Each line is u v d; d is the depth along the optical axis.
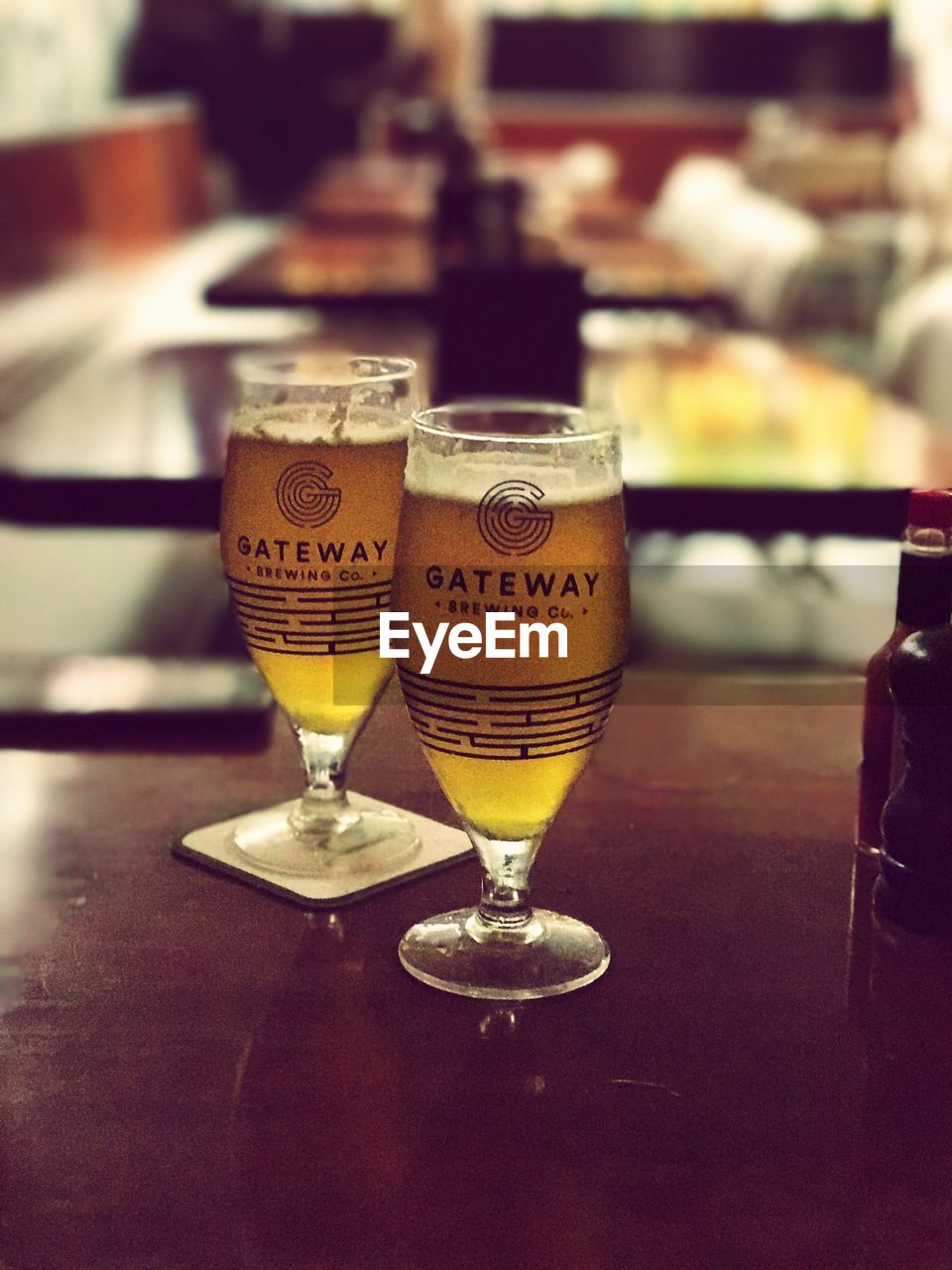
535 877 0.54
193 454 1.37
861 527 1.20
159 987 0.46
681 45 6.77
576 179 4.27
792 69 6.78
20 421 1.57
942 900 0.49
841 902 0.52
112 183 3.27
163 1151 0.38
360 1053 0.42
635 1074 0.41
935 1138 0.39
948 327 1.83
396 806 0.59
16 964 0.47
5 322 2.19
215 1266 0.33
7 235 2.30
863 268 4.23
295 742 0.68
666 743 0.68
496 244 2.25
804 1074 0.41
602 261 2.38
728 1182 0.37
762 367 1.90
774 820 0.59
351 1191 0.36
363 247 2.55
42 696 0.73
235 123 7.79
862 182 5.16
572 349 1.43
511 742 0.43
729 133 5.84
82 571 2.23
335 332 2.37
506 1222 0.35
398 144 4.53
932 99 6.16
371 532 0.49
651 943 0.49
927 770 0.49
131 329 3.16
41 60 5.51
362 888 0.51
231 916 0.50
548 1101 0.40
